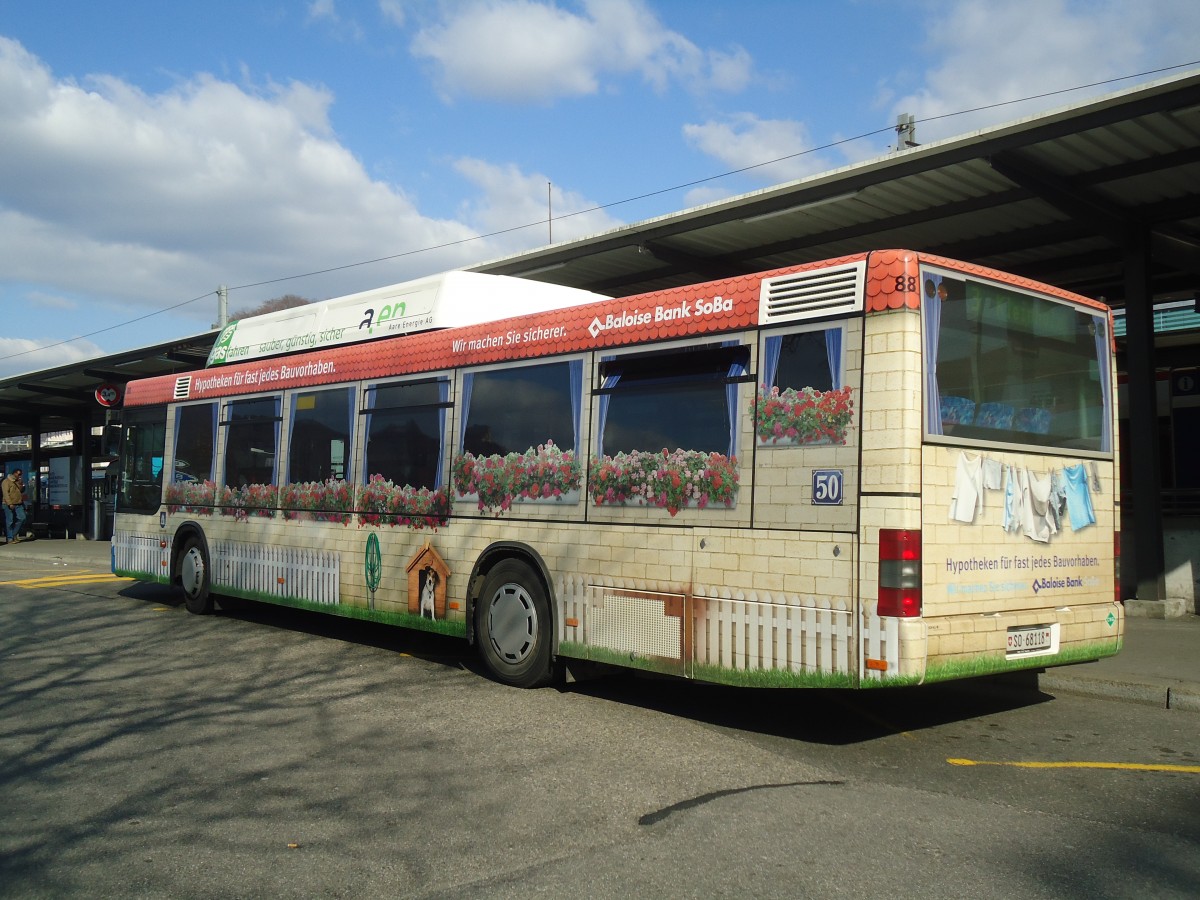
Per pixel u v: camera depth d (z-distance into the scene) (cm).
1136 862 427
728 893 395
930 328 587
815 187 1059
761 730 664
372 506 938
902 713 718
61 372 2366
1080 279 1389
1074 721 696
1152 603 1084
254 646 991
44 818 489
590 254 1313
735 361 652
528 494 784
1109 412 723
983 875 412
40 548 2364
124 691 775
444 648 984
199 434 1213
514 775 554
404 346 925
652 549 687
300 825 476
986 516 611
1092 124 863
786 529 611
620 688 797
